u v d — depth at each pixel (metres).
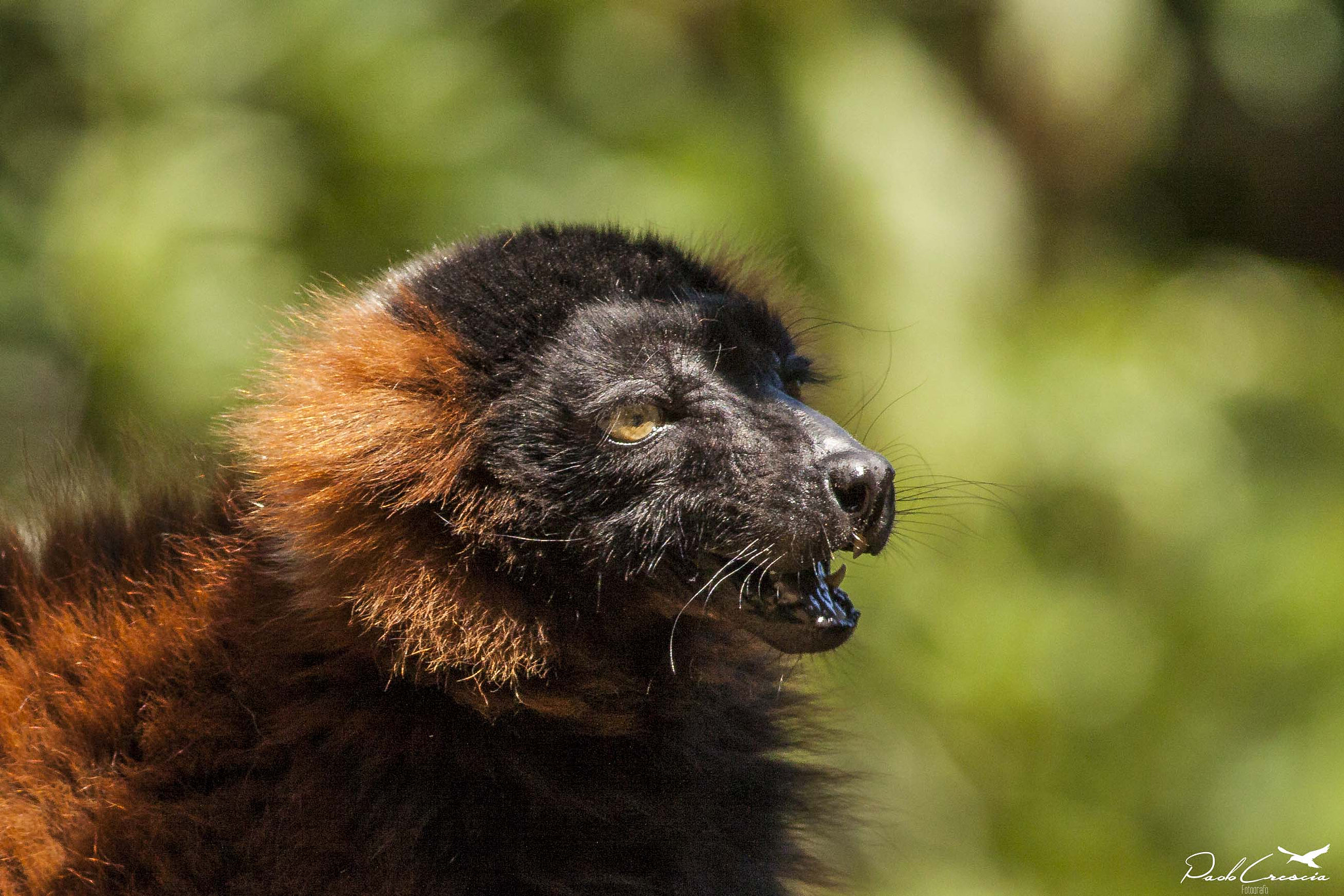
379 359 5.36
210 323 10.23
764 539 5.23
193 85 10.86
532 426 5.29
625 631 5.45
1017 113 13.22
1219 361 13.96
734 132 11.23
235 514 5.71
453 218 10.50
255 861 5.12
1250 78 15.00
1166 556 12.85
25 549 5.86
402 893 5.12
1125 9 12.97
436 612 5.15
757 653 5.98
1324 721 12.09
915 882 11.04
